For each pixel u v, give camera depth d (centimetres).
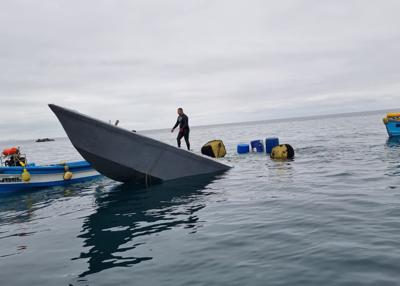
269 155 1772
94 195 1035
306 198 768
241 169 1321
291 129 6047
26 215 828
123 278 425
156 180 1152
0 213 872
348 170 1115
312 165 1295
